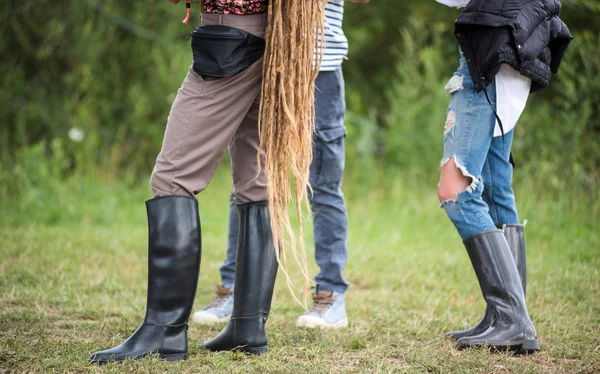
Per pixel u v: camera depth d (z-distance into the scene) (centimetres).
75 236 797
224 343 378
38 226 880
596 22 1184
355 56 1720
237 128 363
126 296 536
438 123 1166
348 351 396
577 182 923
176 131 354
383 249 756
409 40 1288
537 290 561
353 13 1673
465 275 635
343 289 480
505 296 394
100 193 1042
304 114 346
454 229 862
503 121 400
